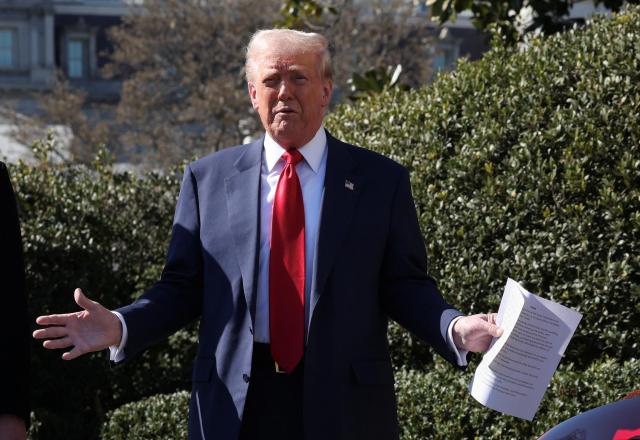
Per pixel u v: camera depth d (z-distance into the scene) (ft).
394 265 13.10
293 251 12.73
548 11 28.91
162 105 145.89
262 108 12.96
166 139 141.59
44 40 239.09
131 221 26.27
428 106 20.43
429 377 18.40
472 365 18.39
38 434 22.04
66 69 240.32
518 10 28.66
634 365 16.56
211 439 12.48
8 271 12.63
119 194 26.32
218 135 141.18
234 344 12.62
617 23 19.24
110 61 241.76
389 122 21.15
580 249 17.37
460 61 22.00
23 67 238.89
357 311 12.67
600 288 17.12
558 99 18.72
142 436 20.06
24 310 12.70
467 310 18.49
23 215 24.31
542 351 11.40
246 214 12.96
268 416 12.53
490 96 19.57
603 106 17.79
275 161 13.16
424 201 19.43
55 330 11.82
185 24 144.05
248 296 12.59
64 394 22.75
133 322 12.37
